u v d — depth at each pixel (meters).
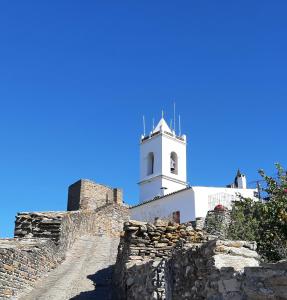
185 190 40.06
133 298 11.47
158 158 59.94
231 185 44.47
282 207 11.88
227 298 6.52
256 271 6.11
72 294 14.11
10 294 13.12
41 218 18.70
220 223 19.92
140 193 60.25
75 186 47.97
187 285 8.25
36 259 15.56
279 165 13.12
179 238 12.87
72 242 22.80
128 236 13.05
